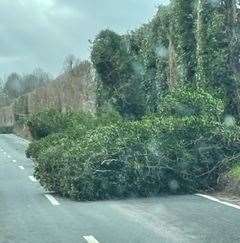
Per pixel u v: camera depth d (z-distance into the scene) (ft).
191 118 53.31
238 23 70.18
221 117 61.46
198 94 59.62
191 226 34.76
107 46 101.96
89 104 135.64
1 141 220.64
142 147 50.26
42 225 37.22
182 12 78.28
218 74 69.31
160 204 44.78
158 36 92.32
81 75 192.65
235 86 68.74
